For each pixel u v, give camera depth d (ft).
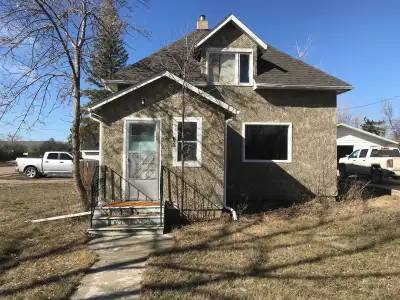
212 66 40.52
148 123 31.89
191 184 31.83
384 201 38.88
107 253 22.12
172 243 24.39
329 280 16.98
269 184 40.65
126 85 38.83
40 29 31.48
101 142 31.65
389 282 16.62
